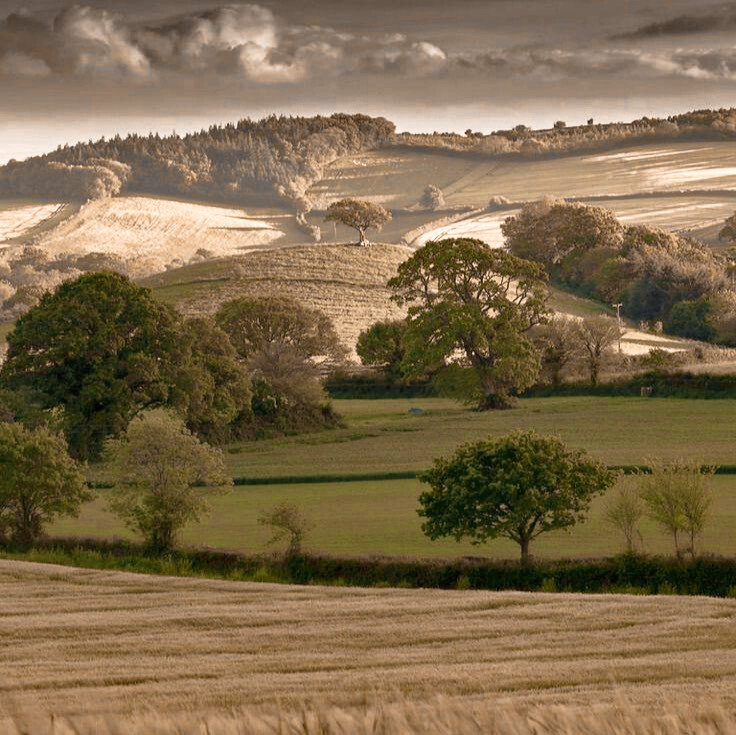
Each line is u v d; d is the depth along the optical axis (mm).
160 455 79875
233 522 93875
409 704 4137
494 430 156500
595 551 73500
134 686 24094
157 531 79562
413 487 113875
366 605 44094
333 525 89875
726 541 75812
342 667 28016
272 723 3945
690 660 27625
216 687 23250
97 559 76500
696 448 128375
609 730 3961
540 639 33938
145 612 43250
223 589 53219
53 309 154750
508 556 72750
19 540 83188
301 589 52312
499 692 20953
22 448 84062
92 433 147250
